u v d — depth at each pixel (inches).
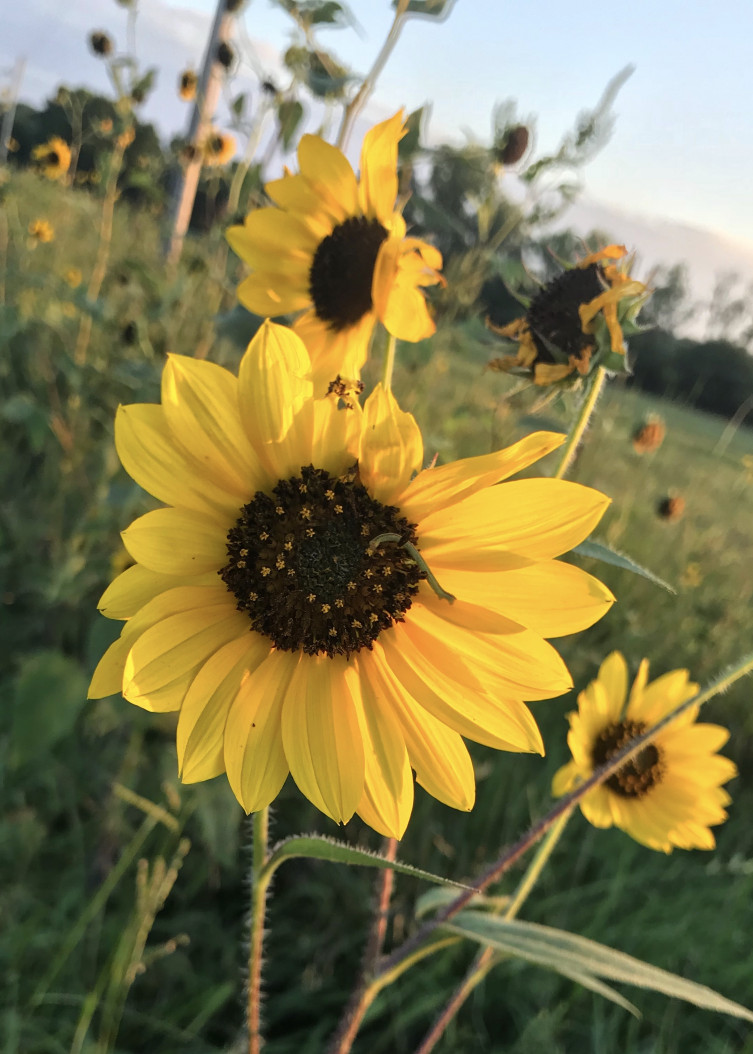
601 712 9.7
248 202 17.1
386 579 5.4
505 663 5.2
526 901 12.0
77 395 16.1
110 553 12.9
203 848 11.1
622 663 9.9
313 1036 9.7
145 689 5.0
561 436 4.9
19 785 10.6
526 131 12.5
